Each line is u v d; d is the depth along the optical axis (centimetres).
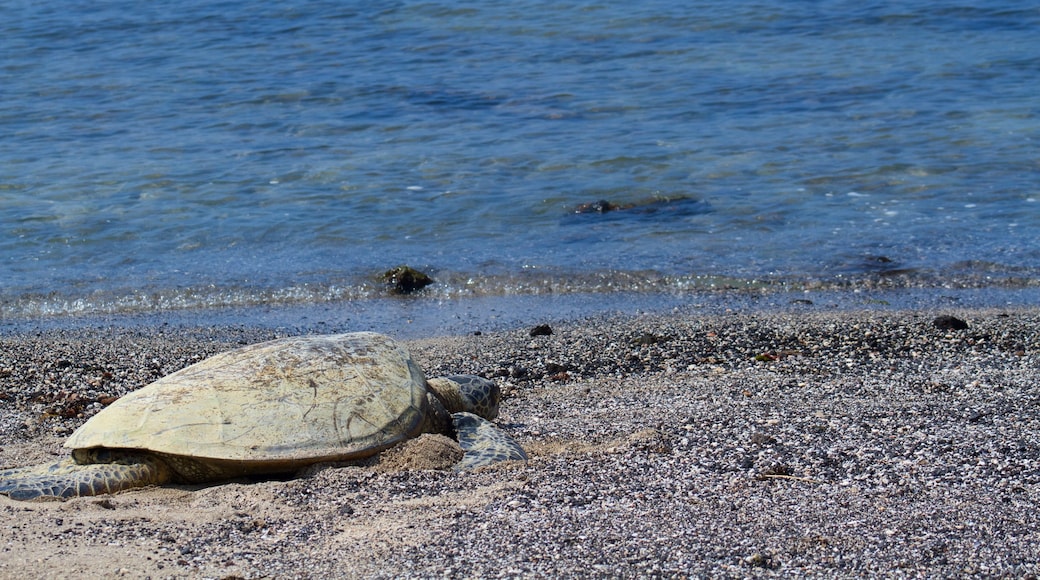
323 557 467
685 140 1847
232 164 1775
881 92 2106
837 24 2692
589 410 762
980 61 2295
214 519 523
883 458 598
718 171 1683
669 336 1025
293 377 618
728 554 457
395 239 1445
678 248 1390
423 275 1296
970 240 1379
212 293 1268
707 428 677
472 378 727
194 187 1659
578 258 1366
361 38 2744
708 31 2688
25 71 2492
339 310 1211
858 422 679
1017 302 1172
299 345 651
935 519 495
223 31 2872
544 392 841
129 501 554
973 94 2059
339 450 590
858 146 1778
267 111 2120
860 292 1227
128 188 1656
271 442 582
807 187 1599
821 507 518
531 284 1288
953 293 1211
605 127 1942
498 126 1970
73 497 556
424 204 1571
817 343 988
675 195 1580
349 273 1331
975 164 1664
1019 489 540
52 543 485
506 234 1458
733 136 1862
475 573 443
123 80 2395
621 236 1441
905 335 1005
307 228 1486
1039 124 1847
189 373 631
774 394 788
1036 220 1436
